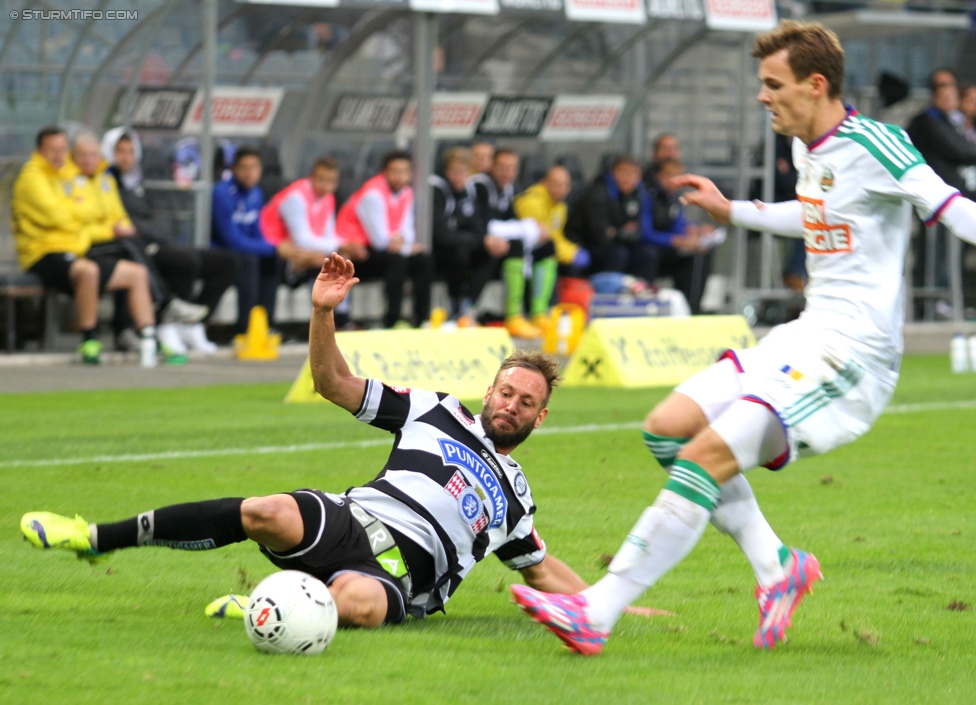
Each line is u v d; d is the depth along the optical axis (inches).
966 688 569.6
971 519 995.9
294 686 536.4
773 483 1152.2
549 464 1224.2
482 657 594.6
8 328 1950.1
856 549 888.9
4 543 843.4
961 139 2522.1
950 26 2645.2
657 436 636.1
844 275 630.5
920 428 1503.4
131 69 2052.2
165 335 2001.7
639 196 2386.8
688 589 770.8
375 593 633.0
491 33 2402.8
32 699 513.7
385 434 1378.0
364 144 2364.7
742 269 2546.8
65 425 1382.9
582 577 799.1
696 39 2501.2
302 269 2146.9
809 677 580.1
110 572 776.9
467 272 2309.3
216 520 614.5
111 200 1937.7
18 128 1978.3
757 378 617.6
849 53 2765.7
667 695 543.5
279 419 1461.6
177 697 518.9
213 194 2065.7
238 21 2159.2
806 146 642.2
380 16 2215.8
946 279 2891.2
